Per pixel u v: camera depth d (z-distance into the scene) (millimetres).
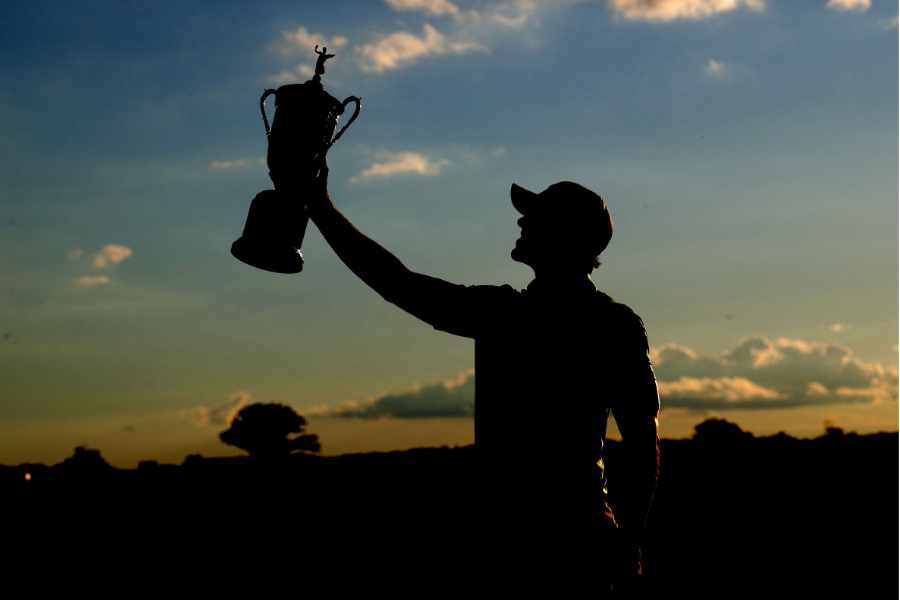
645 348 3494
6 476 21156
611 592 3309
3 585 14344
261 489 21297
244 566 15477
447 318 3451
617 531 3350
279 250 3682
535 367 3408
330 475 21938
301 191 3566
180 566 15633
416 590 12641
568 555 3301
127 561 16000
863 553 14797
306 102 3607
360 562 15000
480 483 3439
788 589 12820
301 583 14141
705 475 21422
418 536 16156
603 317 3467
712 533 16797
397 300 3439
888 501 18172
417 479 20062
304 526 18062
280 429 44531
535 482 3354
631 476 3398
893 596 12273
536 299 3490
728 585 13109
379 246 3484
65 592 13969
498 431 3428
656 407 3451
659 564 14594
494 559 3352
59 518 18875
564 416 3391
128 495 20859
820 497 18750
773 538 16156
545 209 3557
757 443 23984
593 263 3604
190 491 21141
